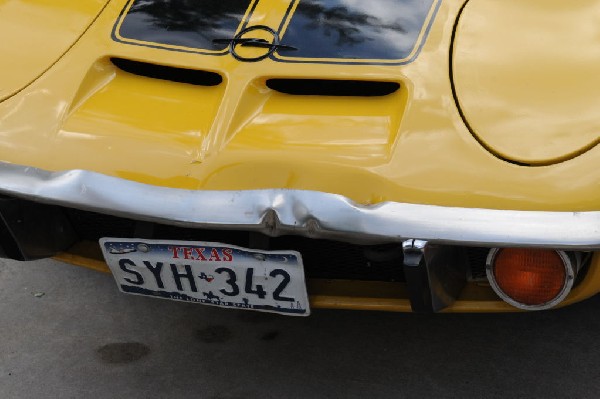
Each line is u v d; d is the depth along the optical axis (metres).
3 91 2.60
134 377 2.81
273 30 2.57
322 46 2.51
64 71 2.62
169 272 2.47
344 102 2.45
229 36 2.59
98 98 2.58
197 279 2.45
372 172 2.25
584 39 2.45
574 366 2.81
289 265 2.33
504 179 2.19
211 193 2.28
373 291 2.47
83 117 2.52
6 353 2.93
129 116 2.50
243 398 2.70
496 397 2.68
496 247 2.12
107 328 3.06
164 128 2.45
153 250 2.44
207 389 2.74
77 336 3.01
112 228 2.68
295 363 2.85
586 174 2.17
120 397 2.72
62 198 2.34
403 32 2.52
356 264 2.50
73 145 2.45
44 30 2.74
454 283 2.33
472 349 2.90
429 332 2.99
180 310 3.15
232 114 2.41
